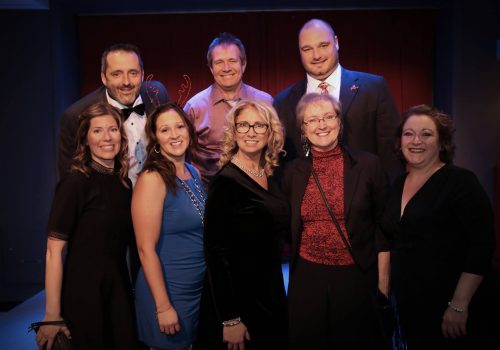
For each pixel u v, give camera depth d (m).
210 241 2.29
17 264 5.64
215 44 3.59
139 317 2.50
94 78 6.00
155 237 2.36
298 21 6.00
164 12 5.96
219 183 2.30
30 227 5.60
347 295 2.47
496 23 5.39
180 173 2.54
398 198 2.54
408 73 6.03
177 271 2.44
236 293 2.31
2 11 5.41
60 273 2.33
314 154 2.58
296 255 2.55
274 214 2.37
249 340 2.33
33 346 3.76
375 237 2.59
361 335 2.50
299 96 3.45
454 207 2.32
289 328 2.53
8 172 5.57
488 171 5.52
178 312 2.44
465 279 2.28
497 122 5.48
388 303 2.57
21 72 5.48
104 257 2.39
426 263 2.37
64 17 5.62
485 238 2.27
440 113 2.48
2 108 5.50
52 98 5.50
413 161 2.47
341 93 3.33
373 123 3.31
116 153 2.45
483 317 2.32
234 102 3.71
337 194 2.48
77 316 2.34
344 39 6.01
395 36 5.99
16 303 5.55
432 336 2.37
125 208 2.47
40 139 5.53
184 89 6.07
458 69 5.45
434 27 5.98
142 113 3.29
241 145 2.39
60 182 2.38
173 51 6.03
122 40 6.00
